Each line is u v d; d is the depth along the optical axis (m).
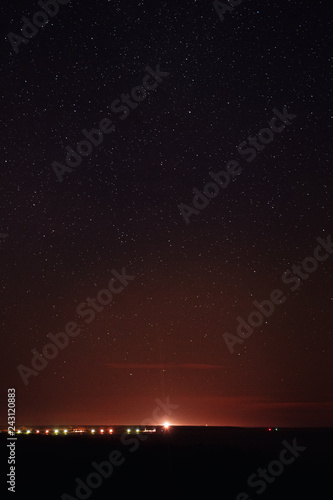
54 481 14.85
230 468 16.64
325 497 13.91
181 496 13.84
